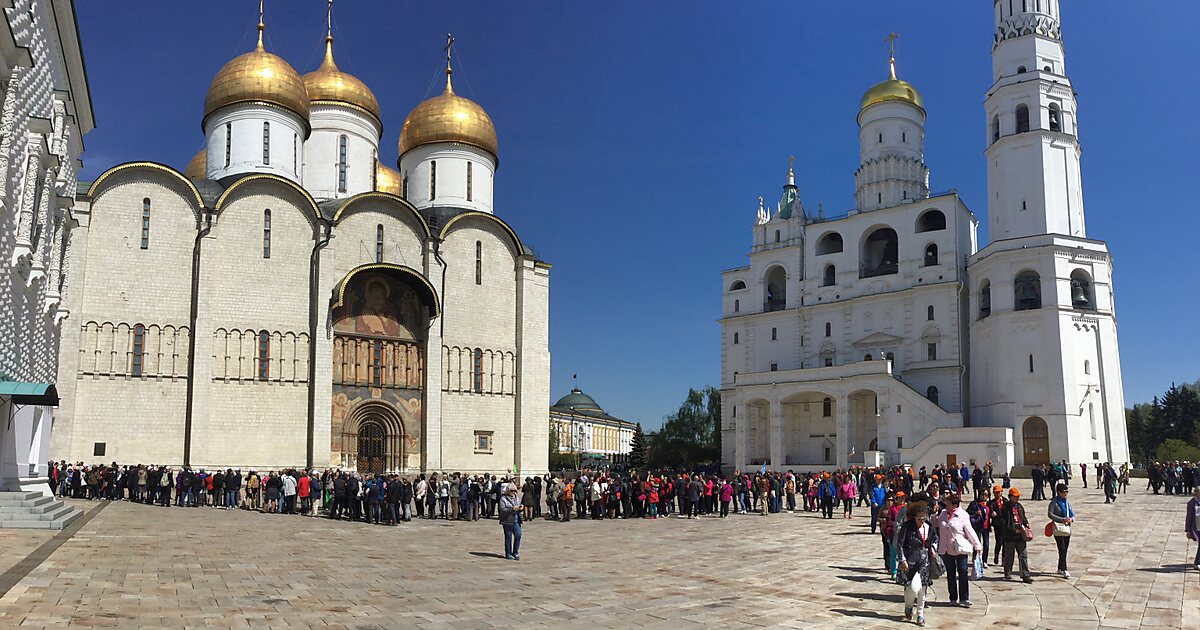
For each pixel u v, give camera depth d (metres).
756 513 40.59
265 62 53.62
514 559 21.36
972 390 71.62
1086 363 65.06
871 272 80.56
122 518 29.47
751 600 15.76
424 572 18.59
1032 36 71.25
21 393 23.28
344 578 17.30
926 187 84.12
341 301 48.09
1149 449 115.75
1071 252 66.12
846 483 38.00
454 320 54.19
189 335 46.28
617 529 31.36
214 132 53.44
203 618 12.55
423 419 52.12
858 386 71.50
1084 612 14.74
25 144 24.33
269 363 47.81
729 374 87.94
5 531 22.33
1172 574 18.97
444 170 59.06
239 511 37.00
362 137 60.69
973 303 71.94
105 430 43.78
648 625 13.33
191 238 47.09
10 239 23.14
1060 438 62.94
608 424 168.38
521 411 55.53
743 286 90.00
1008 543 18.22
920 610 13.73
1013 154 70.19
